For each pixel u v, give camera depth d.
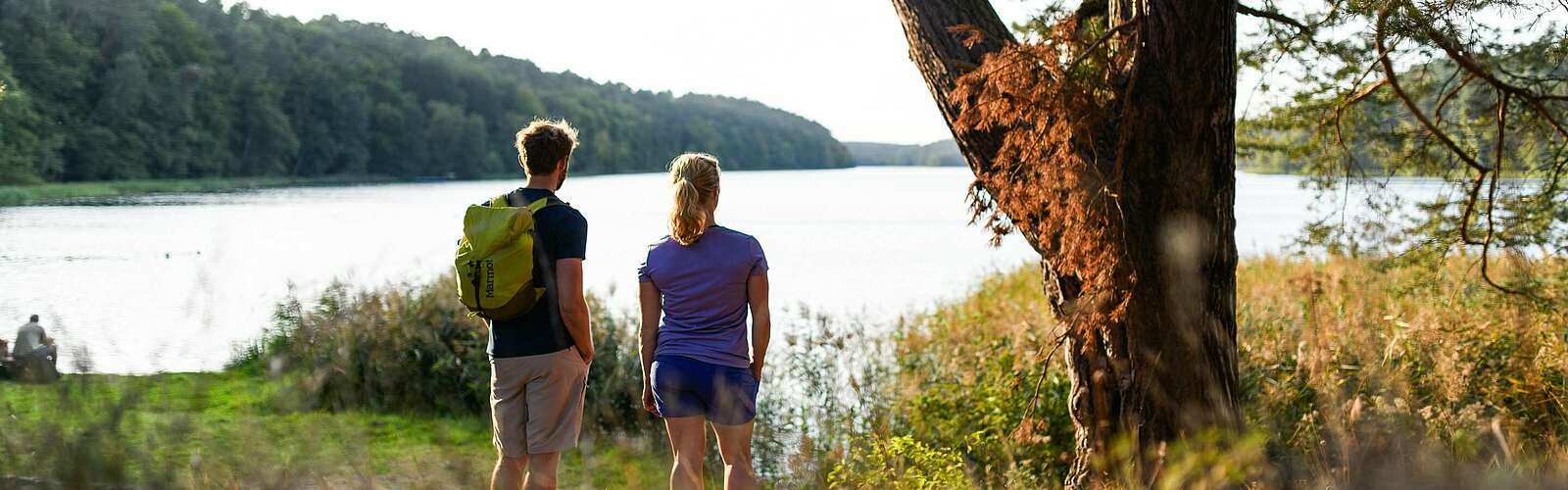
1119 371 4.66
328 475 1.83
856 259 31.12
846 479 4.14
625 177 159.88
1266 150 6.56
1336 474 1.79
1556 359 4.81
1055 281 4.97
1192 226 4.33
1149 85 4.29
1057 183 4.35
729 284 3.82
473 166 136.75
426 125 135.88
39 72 82.50
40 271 24.36
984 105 4.34
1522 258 5.78
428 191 91.75
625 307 8.77
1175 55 4.24
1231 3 4.28
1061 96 4.22
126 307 16.36
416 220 49.69
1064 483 5.62
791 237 40.78
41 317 14.04
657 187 110.88
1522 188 5.87
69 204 62.00
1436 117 6.04
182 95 97.19
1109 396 4.70
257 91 109.00
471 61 171.75
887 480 4.57
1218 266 4.49
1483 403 4.17
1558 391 4.40
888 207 70.31
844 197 89.00
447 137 134.75
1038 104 4.25
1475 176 5.91
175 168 95.81
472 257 3.59
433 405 6.71
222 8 120.69
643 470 2.12
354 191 90.44
